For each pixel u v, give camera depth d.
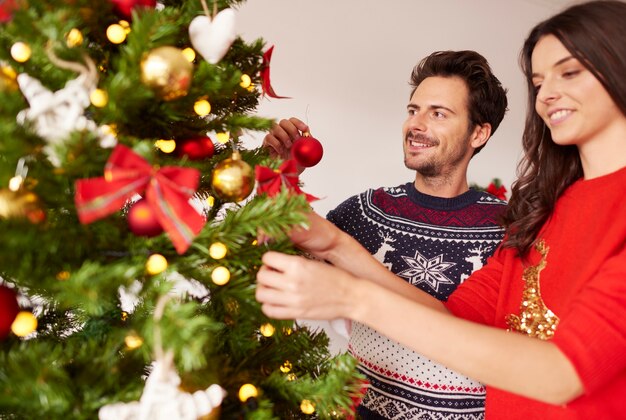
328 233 0.67
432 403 0.98
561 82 0.66
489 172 2.97
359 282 0.50
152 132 0.55
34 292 0.51
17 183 0.44
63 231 0.45
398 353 1.00
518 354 0.49
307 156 0.75
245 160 0.64
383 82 2.59
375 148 2.61
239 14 2.30
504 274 0.81
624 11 0.62
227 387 0.53
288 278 0.47
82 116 0.43
